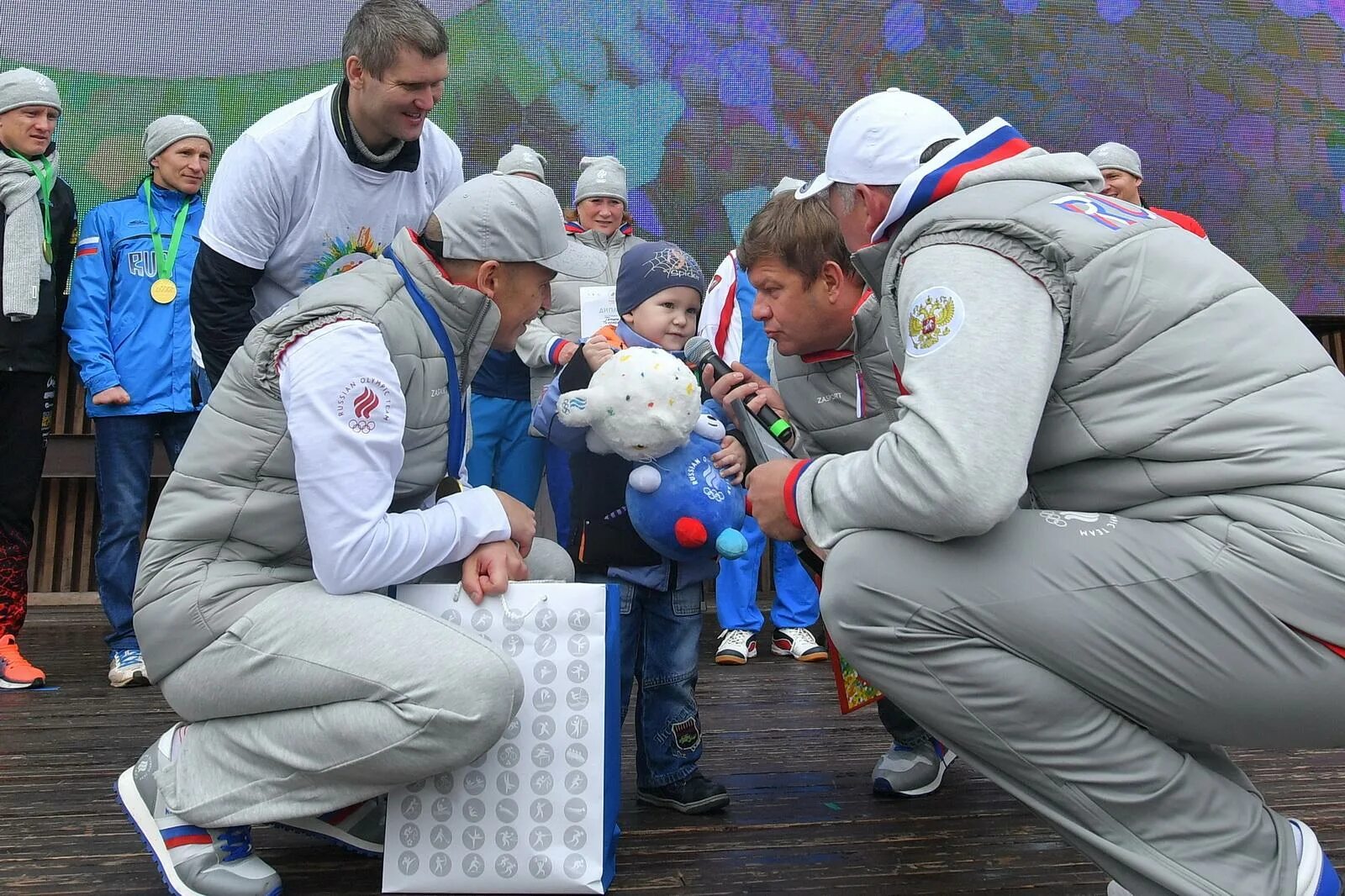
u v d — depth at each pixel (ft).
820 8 15.11
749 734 8.66
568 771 5.37
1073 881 5.54
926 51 15.28
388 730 5.00
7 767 7.87
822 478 4.97
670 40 14.94
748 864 5.83
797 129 15.15
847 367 6.93
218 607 5.25
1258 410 4.30
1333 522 4.16
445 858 5.38
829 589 4.88
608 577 6.84
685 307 7.63
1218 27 15.49
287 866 5.90
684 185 15.06
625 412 6.19
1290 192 15.64
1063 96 15.42
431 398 5.57
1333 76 15.61
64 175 14.65
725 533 6.35
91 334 11.51
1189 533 4.40
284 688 5.14
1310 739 4.44
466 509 5.44
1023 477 4.29
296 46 14.75
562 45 14.88
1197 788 4.53
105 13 14.56
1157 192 15.55
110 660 12.46
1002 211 4.62
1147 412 4.43
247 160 7.53
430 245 5.71
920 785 7.02
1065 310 4.50
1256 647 4.27
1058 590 4.48
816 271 6.45
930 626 4.67
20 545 11.25
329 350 5.14
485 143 14.90
